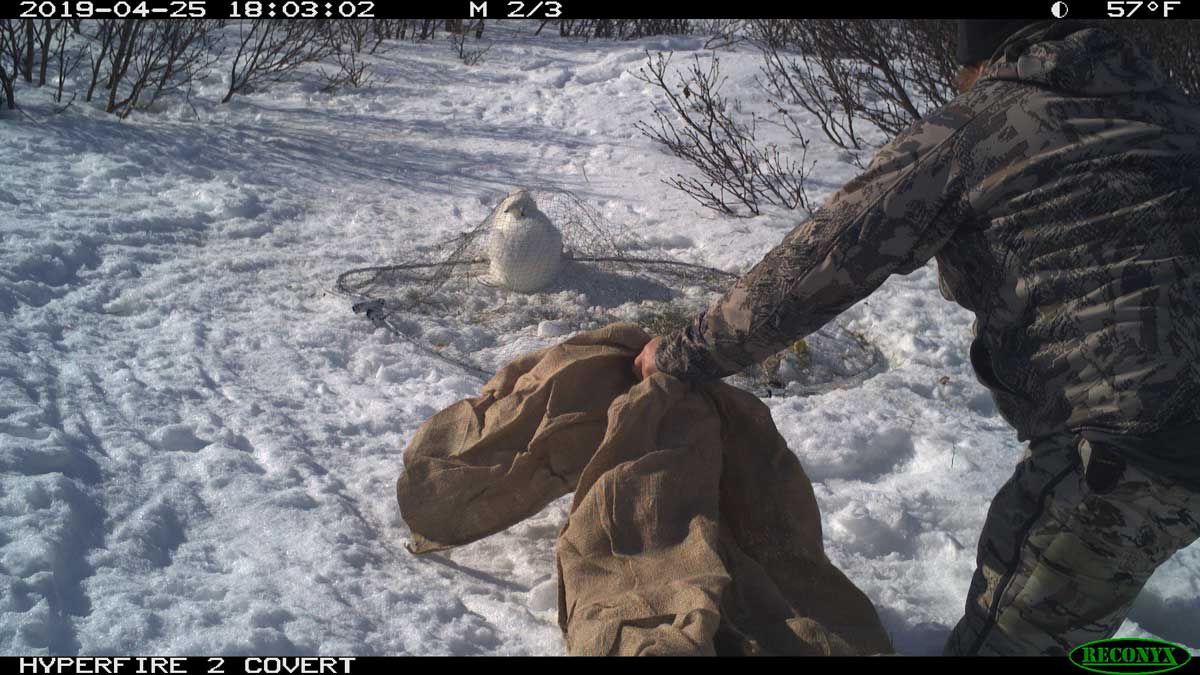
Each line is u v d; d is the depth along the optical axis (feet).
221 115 25.88
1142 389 9.68
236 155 23.38
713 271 20.29
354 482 14.52
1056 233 9.90
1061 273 9.95
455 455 13.10
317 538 13.50
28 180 20.53
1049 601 10.84
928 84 29.14
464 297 18.94
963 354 18.24
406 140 25.63
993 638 11.28
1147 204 9.66
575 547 11.95
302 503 14.01
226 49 30.53
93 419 14.74
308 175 22.97
